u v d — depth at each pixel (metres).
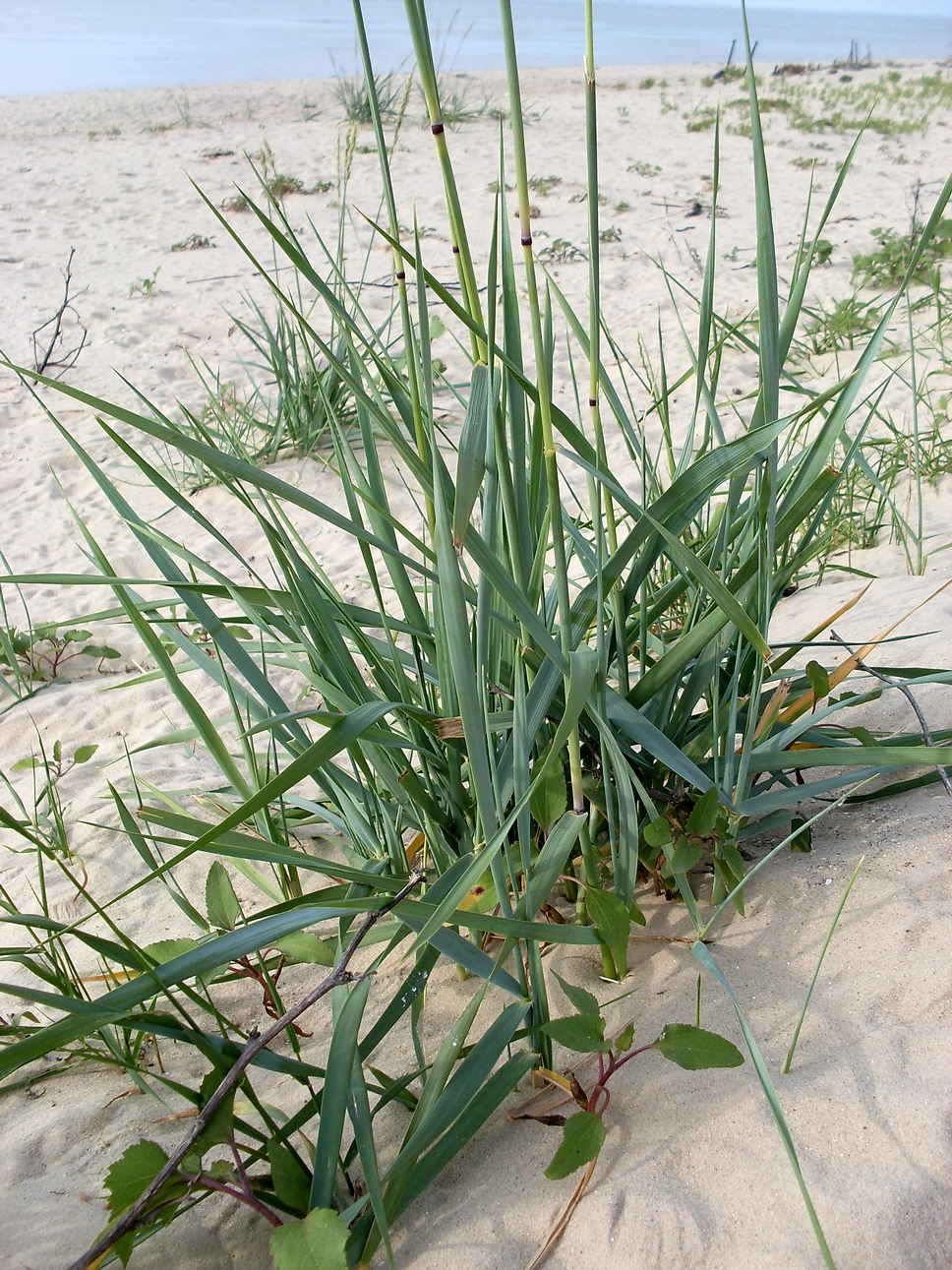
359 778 0.72
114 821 0.92
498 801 0.62
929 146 4.75
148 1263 0.54
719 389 2.01
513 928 0.56
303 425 1.83
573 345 2.32
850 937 0.63
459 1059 0.62
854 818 0.74
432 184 4.03
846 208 3.54
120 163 4.54
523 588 0.61
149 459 1.86
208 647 1.22
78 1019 0.48
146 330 2.52
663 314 2.51
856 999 0.59
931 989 0.59
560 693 0.68
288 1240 0.47
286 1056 0.66
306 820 0.85
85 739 1.09
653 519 0.56
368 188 3.97
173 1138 0.60
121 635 1.31
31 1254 0.53
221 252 3.20
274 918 0.55
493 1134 0.58
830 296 2.54
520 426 0.62
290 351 2.10
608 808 0.62
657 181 4.07
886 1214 0.50
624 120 5.57
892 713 0.86
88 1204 0.56
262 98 6.47
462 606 0.51
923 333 2.12
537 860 0.61
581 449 0.59
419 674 0.69
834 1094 0.55
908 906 0.64
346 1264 0.46
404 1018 0.67
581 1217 0.52
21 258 3.16
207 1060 0.66
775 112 5.74
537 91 6.79
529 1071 0.60
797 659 0.98
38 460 1.86
